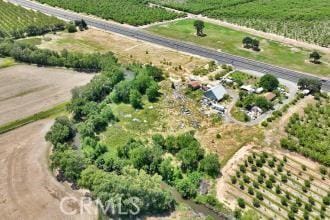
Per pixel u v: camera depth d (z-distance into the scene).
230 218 135.50
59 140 166.25
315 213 137.50
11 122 185.12
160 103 199.75
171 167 152.88
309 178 152.88
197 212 138.88
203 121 186.88
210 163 154.00
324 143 168.50
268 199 143.25
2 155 164.38
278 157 164.25
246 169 157.62
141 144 164.75
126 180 138.62
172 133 178.00
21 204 140.62
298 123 182.88
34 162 160.25
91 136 171.88
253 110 192.75
